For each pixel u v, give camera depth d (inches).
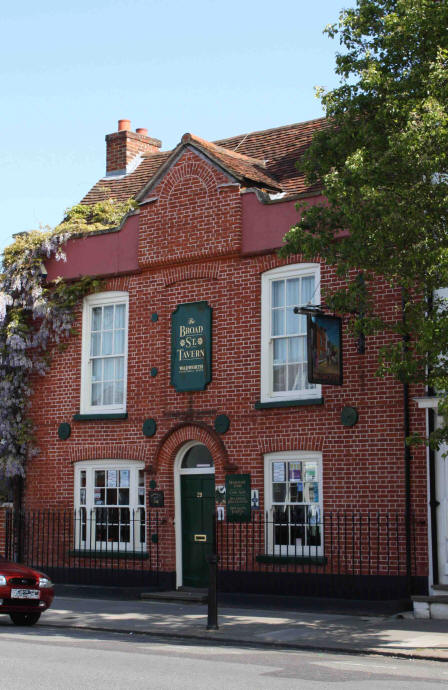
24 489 852.0
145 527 775.7
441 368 504.7
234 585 714.2
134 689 351.9
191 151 780.6
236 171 753.6
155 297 794.8
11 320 856.9
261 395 722.8
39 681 368.8
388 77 544.4
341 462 675.4
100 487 811.4
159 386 779.4
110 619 621.6
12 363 849.5
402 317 644.7
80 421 823.7
